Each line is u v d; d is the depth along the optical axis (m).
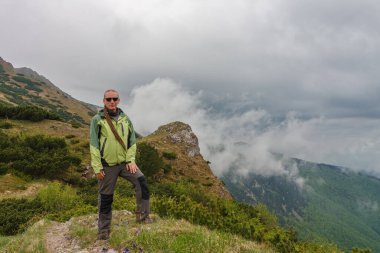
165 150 75.31
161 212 11.59
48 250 7.60
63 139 57.44
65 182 45.91
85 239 7.82
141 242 7.04
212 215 11.85
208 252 6.96
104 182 7.52
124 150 7.55
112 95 7.38
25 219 23.12
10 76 183.62
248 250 7.94
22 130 63.88
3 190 37.56
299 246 11.83
